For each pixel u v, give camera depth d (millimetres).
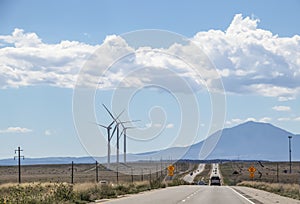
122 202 39062
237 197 48156
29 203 33875
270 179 118938
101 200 41875
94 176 116375
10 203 31625
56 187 42281
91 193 44750
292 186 69562
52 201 36000
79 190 42812
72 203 37812
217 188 73625
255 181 110625
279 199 45562
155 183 74812
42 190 44344
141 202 39125
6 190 49906
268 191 63594
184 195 50719
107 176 116562
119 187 56375
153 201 40438
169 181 92375
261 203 40031
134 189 59688
